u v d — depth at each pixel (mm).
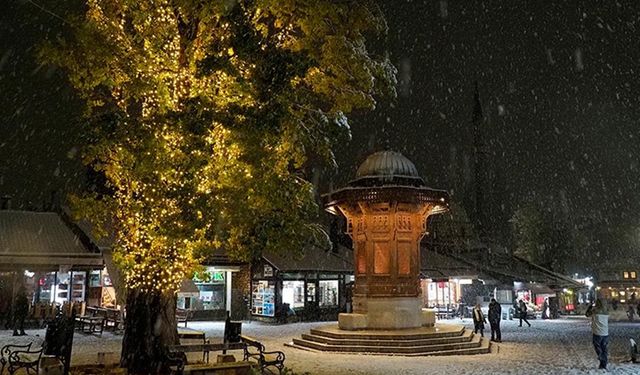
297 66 12047
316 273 40156
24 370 14422
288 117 12195
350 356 19812
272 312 38031
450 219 56000
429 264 46812
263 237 13414
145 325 13977
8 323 30484
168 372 13750
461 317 43312
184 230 12023
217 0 11922
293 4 12891
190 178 11812
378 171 24672
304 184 13984
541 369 16688
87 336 26297
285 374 14492
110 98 13867
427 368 16781
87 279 34312
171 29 13344
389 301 23094
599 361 18062
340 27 13750
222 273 40062
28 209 38562
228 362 14633
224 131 12859
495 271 49062
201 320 38906
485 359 19062
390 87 14359
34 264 31406
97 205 13219
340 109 14500
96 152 11805
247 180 12531
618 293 66938
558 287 49812
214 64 11906
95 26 12547
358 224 24703
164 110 12055
